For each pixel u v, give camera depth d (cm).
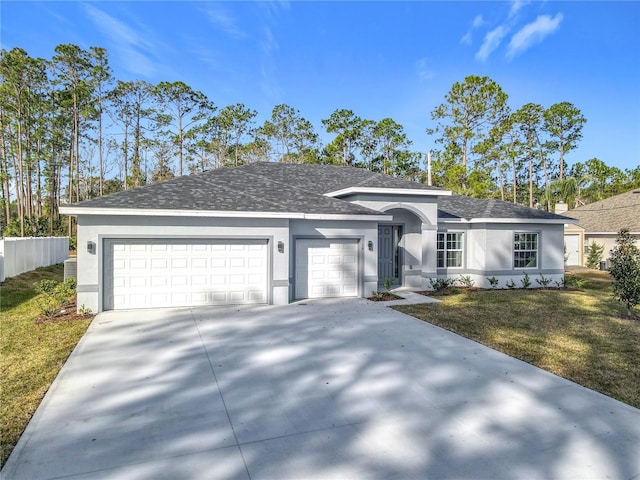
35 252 2081
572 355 785
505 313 1183
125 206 1130
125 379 646
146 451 437
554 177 5206
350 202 1567
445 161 4597
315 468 407
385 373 680
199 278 1221
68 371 679
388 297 1416
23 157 4503
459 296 1494
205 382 636
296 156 5462
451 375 673
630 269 1138
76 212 1088
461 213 1841
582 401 573
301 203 1394
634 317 1129
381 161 5144
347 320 1068
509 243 1773
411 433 479
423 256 1652
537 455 433
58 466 407
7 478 386
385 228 1686
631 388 622
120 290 1159
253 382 637
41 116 4497
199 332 930
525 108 4750
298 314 1133
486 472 402
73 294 1354
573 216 3253
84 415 521
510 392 604
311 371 687
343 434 476
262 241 1270
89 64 4609
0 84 4194
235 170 1875
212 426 494
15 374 672
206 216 1192
